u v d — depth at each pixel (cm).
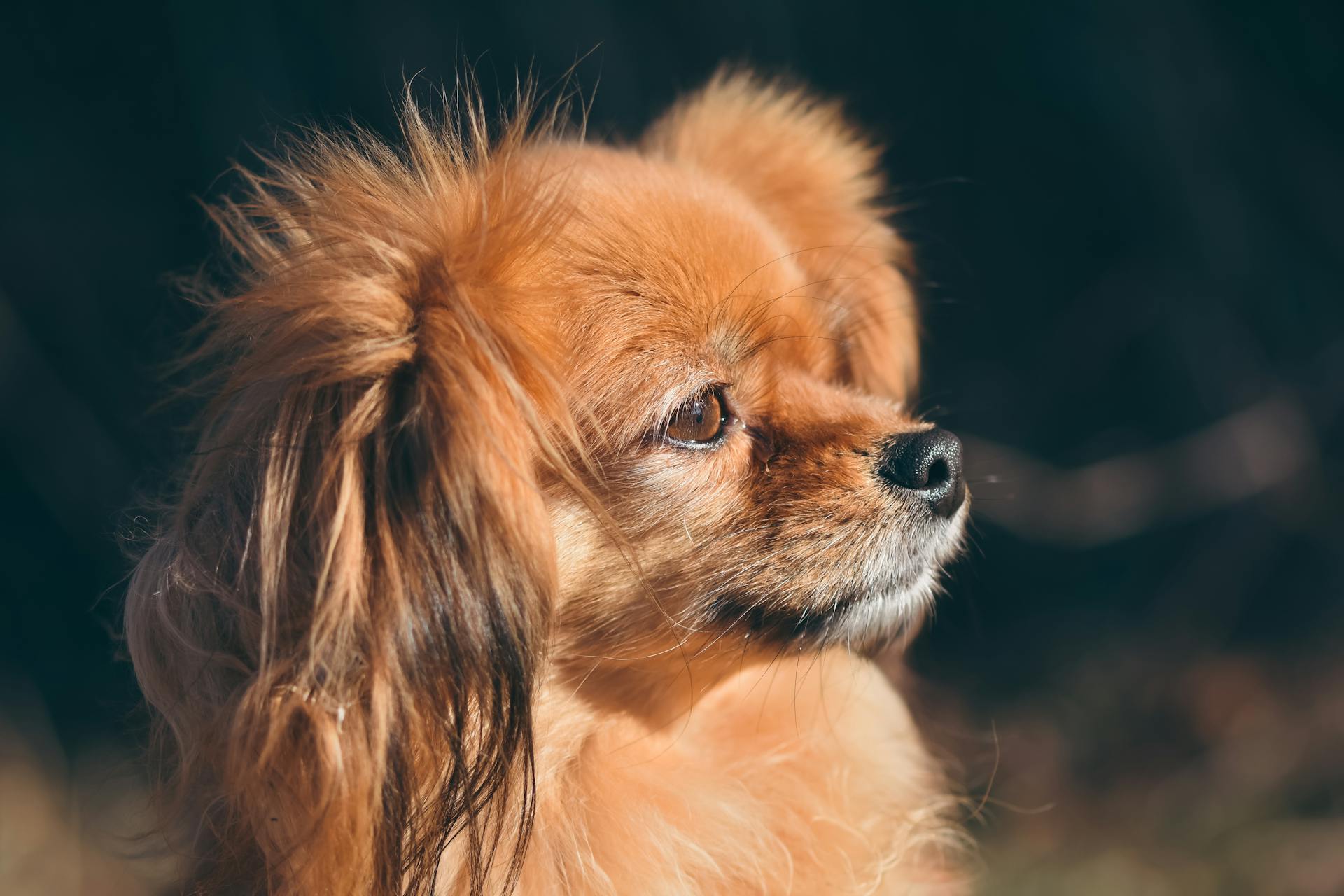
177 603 53
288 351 52
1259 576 84
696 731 58
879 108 90
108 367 89
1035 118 90
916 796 62
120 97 87
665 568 55
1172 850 72
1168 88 83
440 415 51
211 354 58
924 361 82
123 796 76
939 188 90
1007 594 92
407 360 52
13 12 84
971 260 92
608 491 54
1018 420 93
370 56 83
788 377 58
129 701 64
